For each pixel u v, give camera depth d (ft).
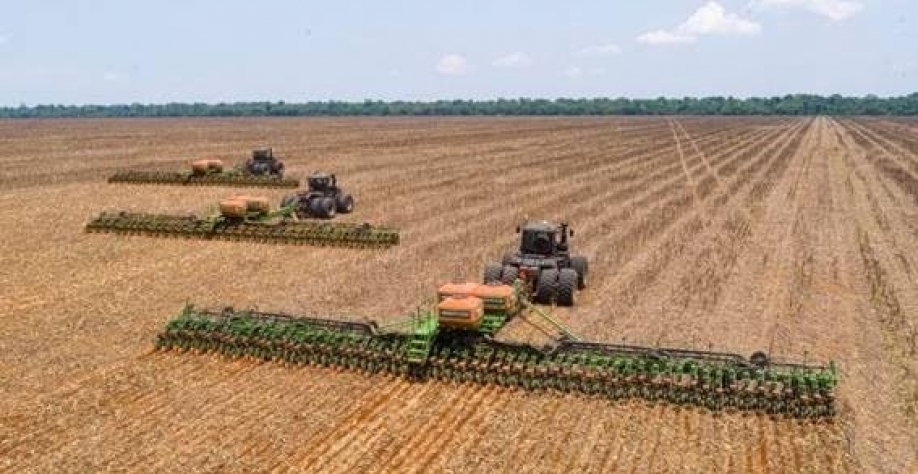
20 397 53.52
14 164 210.79
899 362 60.90
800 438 47.91
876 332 67.92
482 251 97.71
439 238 106.73
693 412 51.42
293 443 47.16
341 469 44.06
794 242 104.63
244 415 51.03
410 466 44.34
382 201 141.69
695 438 47.80
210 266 91.56
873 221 121.39
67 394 54.19
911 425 50.11
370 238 101.60
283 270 89.30
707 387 52.06
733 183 168.55
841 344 64.69
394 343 58.18
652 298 77.41
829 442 47.39
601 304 75.36
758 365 53.47
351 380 56.80
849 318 71.61
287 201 122.72
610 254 97.04
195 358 61.21
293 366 59.41
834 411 50.42
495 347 57.36
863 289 81.41
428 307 72.84
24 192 152.87
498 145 293.64
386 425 49.65
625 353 56.08
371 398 53.72
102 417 50.65
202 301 76.28
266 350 60.64
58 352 62.34
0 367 59.00
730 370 52.49
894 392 55.16
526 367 55.42
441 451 46.14
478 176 181.78
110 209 132.67
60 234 110.22
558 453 45.83
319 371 58.49
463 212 128.77
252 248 101.71
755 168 202.18
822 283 83.56
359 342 59.21
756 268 89.86
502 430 48.88
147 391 54.85
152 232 109.91
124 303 75.82
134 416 50.85
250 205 110.01
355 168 200.13
